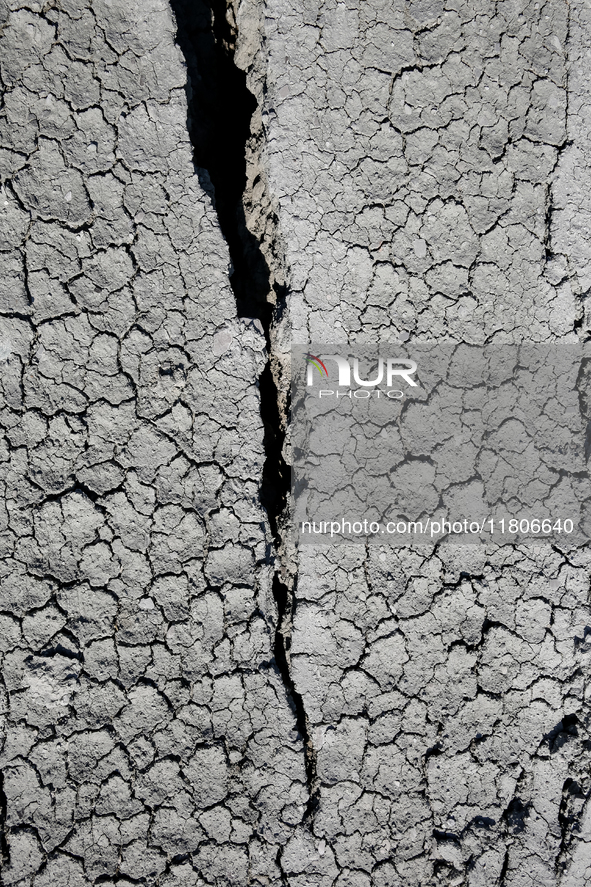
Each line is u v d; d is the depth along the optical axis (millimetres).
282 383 2549
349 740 2357
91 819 2240
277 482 2527
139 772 2273
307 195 2559
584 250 2670
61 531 2377
